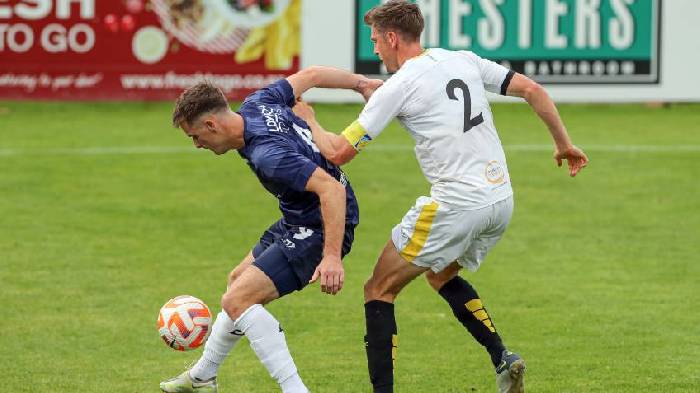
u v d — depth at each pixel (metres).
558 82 50.81
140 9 50.69
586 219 33.91
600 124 48.94
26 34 50.78
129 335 22.81
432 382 19.86
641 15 50.72
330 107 51.12
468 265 18.41
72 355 21.44
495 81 18.06
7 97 51.16
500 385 18.41
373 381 17.61
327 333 23.02
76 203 35.44
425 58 17.52
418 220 17.36
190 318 17.86
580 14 50.53
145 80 51.31
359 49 50.38
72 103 51.50
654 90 51.22
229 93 51.00
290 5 50.28
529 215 34.34
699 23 50.97
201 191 37.38
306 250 17.09
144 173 39.69
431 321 23.95
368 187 37.91
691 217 34.16
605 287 26.62
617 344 22.05
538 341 22.33
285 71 50.81
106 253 29.72
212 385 18.41
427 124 17.23
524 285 26.84
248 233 32.19
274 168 16.34
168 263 28.81
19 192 36.69
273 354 16.92
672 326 23.33
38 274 27.55
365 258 29.59
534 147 44.09
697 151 43.53
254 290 16.92
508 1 50.25
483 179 17.25
